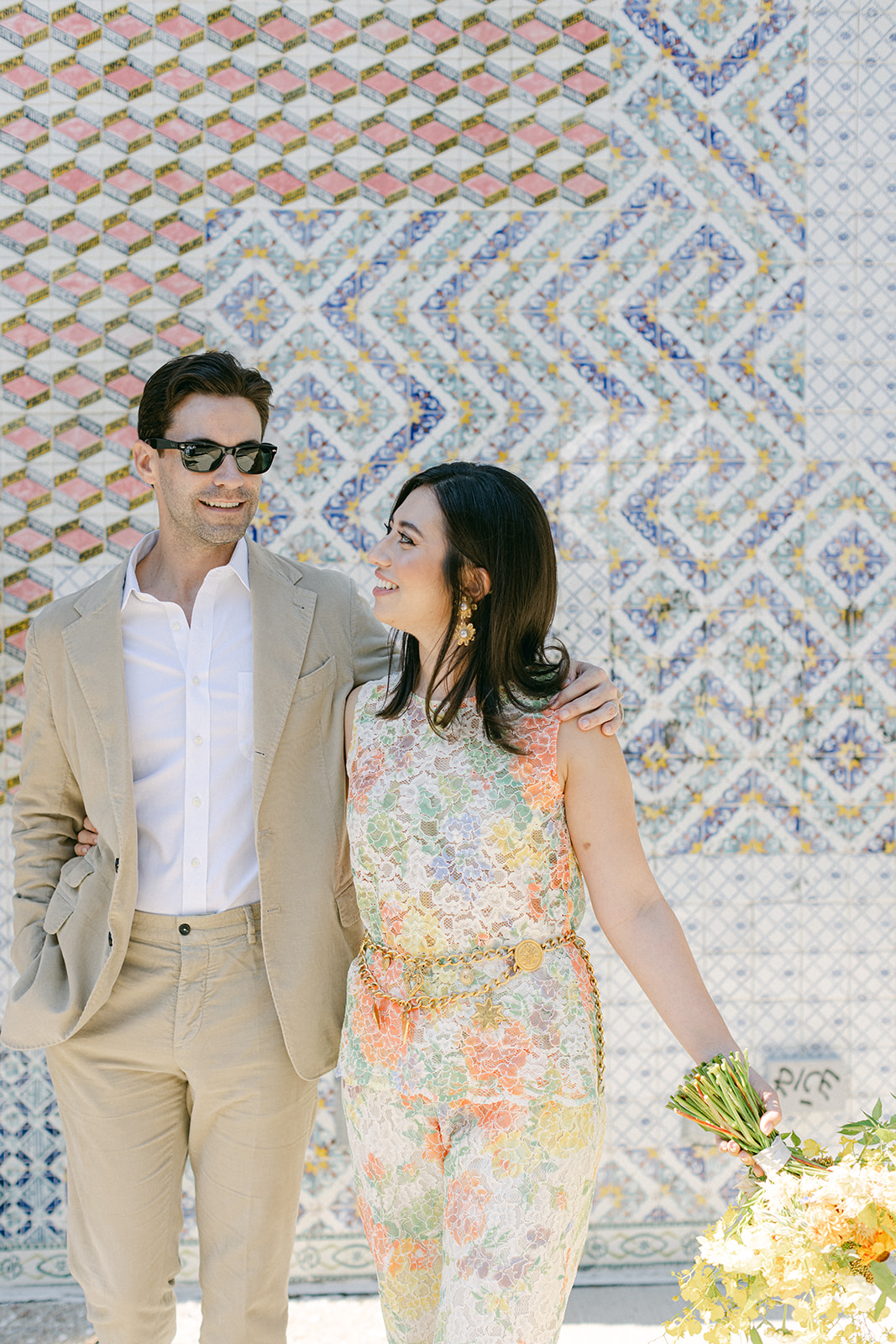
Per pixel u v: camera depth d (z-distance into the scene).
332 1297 2.85
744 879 3.01
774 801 3.02
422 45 2.91
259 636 2.06
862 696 3.03
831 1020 3.04
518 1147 1.62
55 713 2.11
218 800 2.04
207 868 2.03
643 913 1.78
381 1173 1.75
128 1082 2.04
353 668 2.19
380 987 1.76
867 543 3.02
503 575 1.75
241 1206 2.05
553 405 2.95
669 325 2.97
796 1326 1.59
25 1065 2.89
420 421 2.94
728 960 3.02
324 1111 2.90
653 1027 2.97
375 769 1.80
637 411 2.97
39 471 2.90
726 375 2.98
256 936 2.04
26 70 2.86
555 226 2.94
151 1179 2.07
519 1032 1.65
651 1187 2.98
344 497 2.94
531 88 2.92
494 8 2.91
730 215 2.97
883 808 3.04
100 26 2.86
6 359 2.88
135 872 1.98
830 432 3.01
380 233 2.91
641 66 2.94
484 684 1.76
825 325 3.00
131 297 2.89
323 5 2.89
